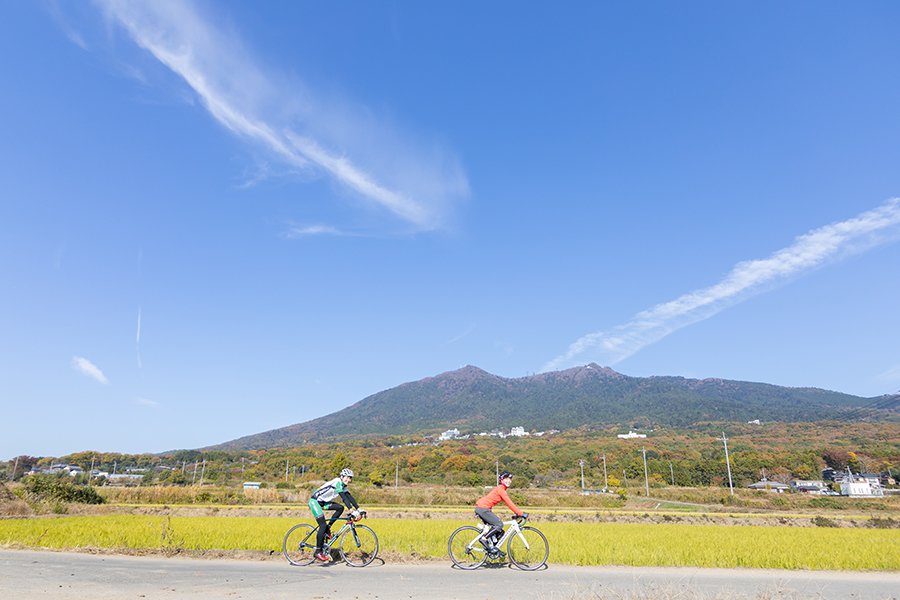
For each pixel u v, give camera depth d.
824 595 10.62
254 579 10.67
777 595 10.46
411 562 13.02
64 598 8.86
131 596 9.06
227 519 29.44
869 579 12.68
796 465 113.38
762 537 23.09
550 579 11.23
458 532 13.02
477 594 9.62
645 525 34.56
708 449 145.88
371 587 10.09
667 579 11.84
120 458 152.00
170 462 158.50
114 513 36.84
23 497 31.86
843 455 112.62
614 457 134.75
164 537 15.45
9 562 12.11
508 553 12.55
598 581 11.20
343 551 13.56
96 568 11.59
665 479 108.06
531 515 47.03
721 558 15.34
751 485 103.25
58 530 19.08
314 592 9.60
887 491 89.31
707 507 65.88
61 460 141.75
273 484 83.81
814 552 16.78
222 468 130.75
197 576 10.88
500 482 12.75
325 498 12.58
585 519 45.62
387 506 60.84
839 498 71.94
